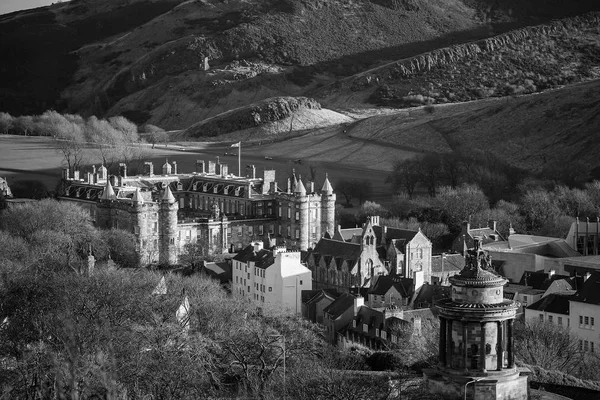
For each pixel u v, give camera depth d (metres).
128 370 194.00
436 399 161.88
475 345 161.00
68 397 166.12
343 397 183.50
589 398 187.50
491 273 164.50
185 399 193.50
